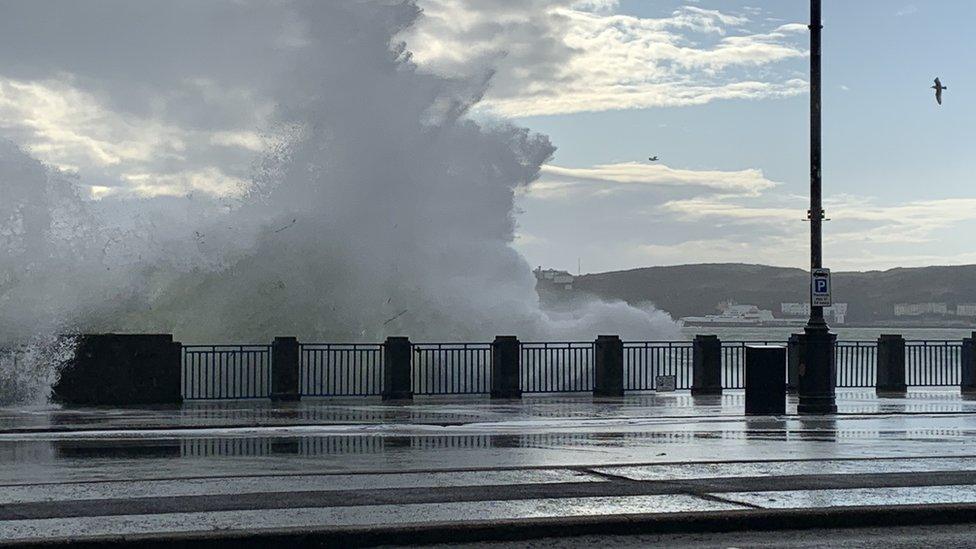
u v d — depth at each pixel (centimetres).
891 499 1071
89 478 1237
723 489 1127
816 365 2270
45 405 2430
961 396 2873
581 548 912
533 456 1448
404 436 1756
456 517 975
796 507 1020
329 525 930
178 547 879
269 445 1611
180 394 2538
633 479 1197
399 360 2703
